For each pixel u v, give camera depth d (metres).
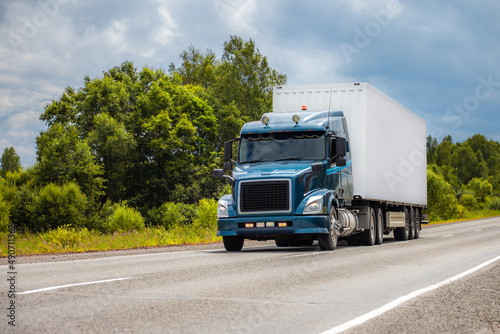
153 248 17.52
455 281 8.71
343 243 21.00
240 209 15.12
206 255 13.65
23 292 7.11
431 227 40.94
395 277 9.17
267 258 12.69
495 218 67.25
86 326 5.01
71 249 18.08
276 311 5.95
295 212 14.81
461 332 5.07
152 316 5.55
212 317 5.56
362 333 4.92
